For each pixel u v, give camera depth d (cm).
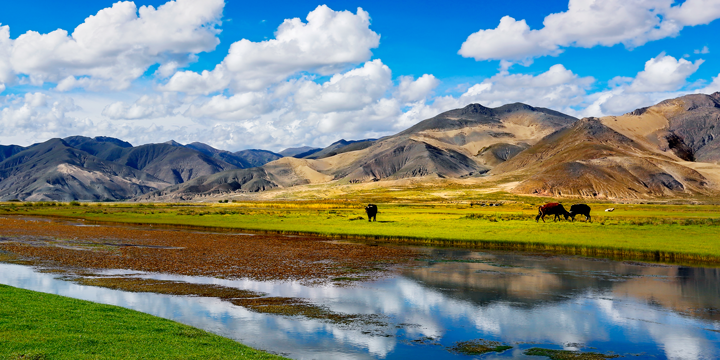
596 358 1784
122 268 3566
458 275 3406
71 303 2017
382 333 2050
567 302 2609
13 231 6506
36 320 1655
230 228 7088
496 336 2023
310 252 4578
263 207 14662
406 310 2425
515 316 2325
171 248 4794
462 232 6022
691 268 3694
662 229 6000
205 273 3400
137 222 8356
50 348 1368
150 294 2697
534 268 3706
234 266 3716
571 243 4828
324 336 1991
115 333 1596
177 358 1388
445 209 12631
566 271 3572
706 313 2389
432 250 4791
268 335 1983
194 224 7712
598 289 2939
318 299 2644
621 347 1902
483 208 13262
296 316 2289
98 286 2888
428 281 3181
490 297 2720
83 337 1502
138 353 1397
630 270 3609
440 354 1800
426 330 2097
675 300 2648
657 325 2188
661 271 3553
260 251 4616
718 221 6938
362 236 5925
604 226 6531
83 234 6216
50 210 13038
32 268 3519
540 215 7944
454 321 2236
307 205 15525
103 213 11100
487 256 4369
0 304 1848
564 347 1898
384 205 15138
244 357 1474
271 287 2953
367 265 3834
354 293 2805
